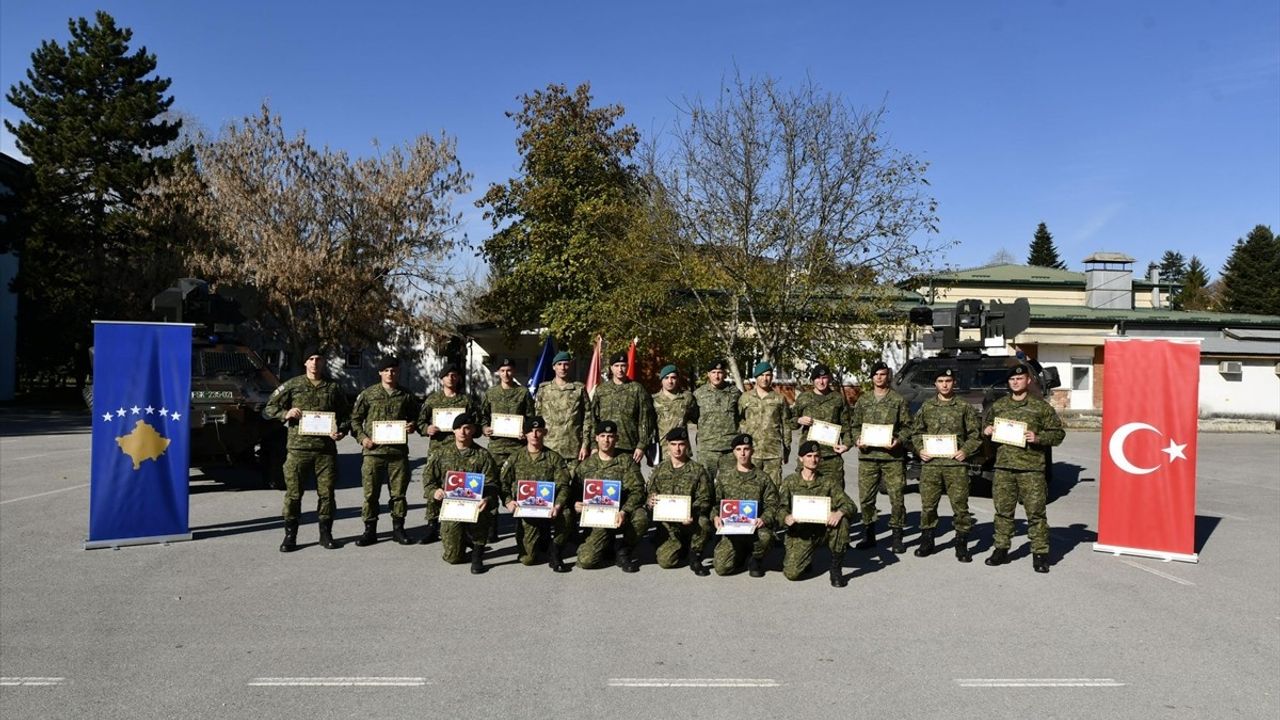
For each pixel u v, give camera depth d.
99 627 6.47
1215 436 26.66
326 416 9.05
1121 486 9.20
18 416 29.22
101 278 33.91
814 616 6.91
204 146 30.56
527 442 8.65
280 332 32.88
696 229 22.11
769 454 9.30
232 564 8.42
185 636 6.27
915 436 9.06
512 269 30.47
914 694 5.33
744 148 21.73
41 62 36.03
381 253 30.91
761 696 5.26
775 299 21.06
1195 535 10.34
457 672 5.60
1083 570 8.52
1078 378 32.62
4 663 5.73
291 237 29.52
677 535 8.28
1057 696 5.34
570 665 5.75
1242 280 66.19
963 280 36.75
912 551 9.35
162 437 9.35
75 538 9.52
